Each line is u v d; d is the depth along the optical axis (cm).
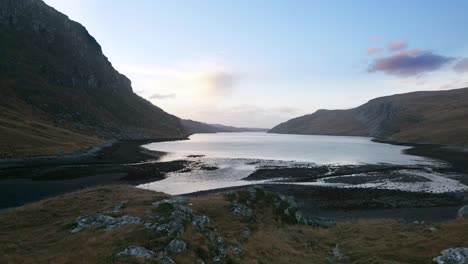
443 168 9256
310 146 19612
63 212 3064
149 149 15138
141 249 1798
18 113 15488
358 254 2603
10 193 5569
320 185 6775
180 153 13700
